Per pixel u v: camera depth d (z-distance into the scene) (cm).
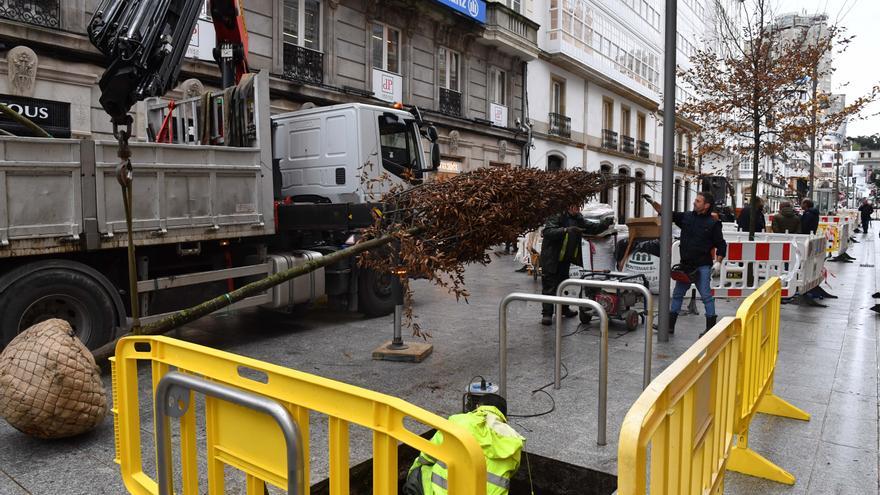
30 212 484
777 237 1136
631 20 3166
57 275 507
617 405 475
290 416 195
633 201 3359
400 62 1939
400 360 601
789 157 1730
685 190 3966
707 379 258
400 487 366
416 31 1970
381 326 765
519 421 439
